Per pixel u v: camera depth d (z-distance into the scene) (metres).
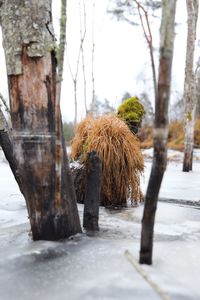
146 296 1.76
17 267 2.21
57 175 2.48
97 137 4.49
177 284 1.92
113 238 2.88
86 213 3.10
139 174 4.72
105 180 4.41
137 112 5.69
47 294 1.83
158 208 4.25
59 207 2.65
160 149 1.99
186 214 3.99
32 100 2.55
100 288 1.86
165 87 1.93
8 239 2.85
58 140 2.41
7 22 2.57
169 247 2.63
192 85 10.45
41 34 2.55
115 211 4.18
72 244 2.61
